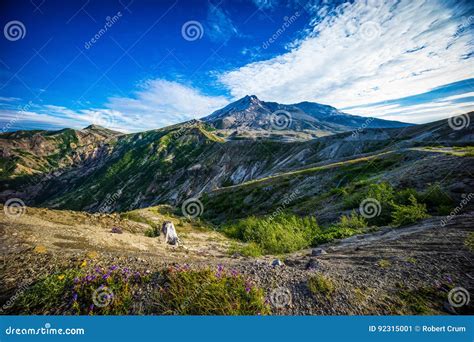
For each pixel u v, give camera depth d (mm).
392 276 5918
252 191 53719
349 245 11383
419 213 13305
